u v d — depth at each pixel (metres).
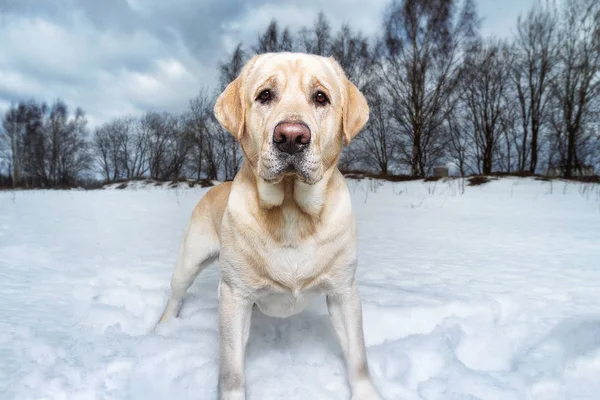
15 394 0.48
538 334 0.67
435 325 0.72
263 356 0.60
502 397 0.49
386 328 0.71
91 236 1.66
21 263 1.18
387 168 6.52
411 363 0.57
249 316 0.54
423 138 6.22
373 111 6.41
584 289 0.91
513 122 6.37
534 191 3.45
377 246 1.48
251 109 0.54
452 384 0.52
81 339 0.64
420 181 4.54
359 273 1.08
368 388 0.50
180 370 0.56
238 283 0.52
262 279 0.52
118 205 3.13
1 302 0.82
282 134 0.47
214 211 0.69
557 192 3.34
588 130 5.52
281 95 0.52
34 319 0.73
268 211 0.51
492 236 1.67
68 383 0.51
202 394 0.51
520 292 0.89
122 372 0.55
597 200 2.86
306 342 0.65
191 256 0.71
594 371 0.54
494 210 2.61
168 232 1.79
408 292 0.87
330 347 0.64
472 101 6.28
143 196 4.10
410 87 6.14
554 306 0.80
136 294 0.88
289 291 0.53
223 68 7.12
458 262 1.20
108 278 1.02
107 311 0.77
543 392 0.50
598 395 0.49
